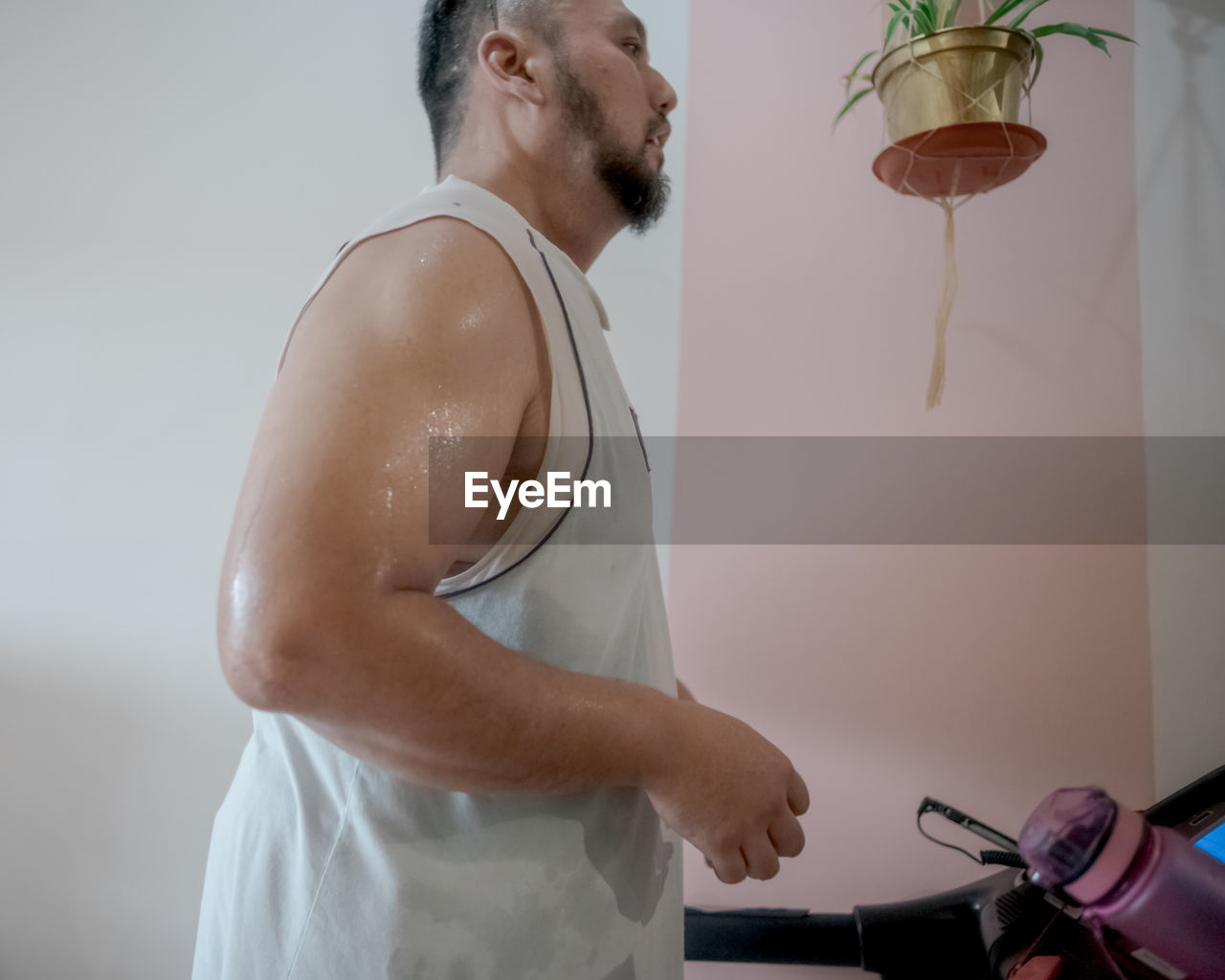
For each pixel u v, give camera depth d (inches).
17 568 51.3
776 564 48.8
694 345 50.2
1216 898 17.6
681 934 27.4
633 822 24.7
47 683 50.5
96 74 54.3
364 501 17.4
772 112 51.4
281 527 17.0
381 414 18.2
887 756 47.3
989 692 47.3
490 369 20.3
